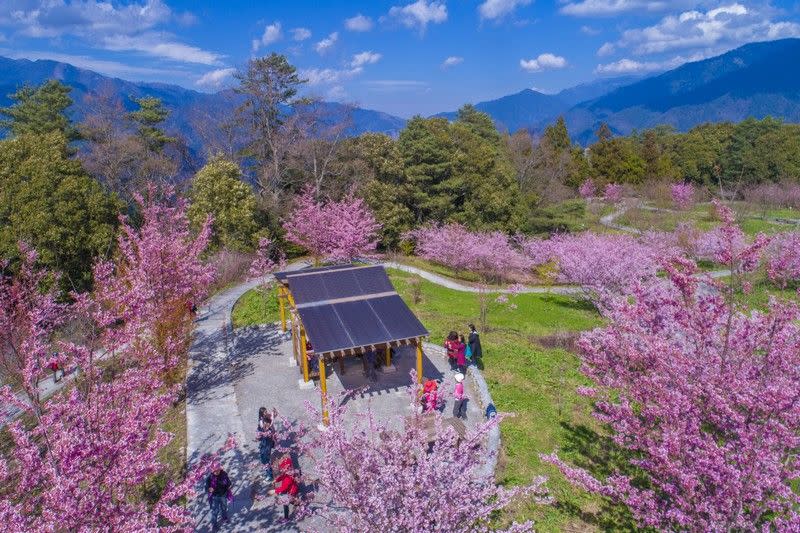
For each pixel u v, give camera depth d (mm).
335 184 47500
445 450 9273
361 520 7703
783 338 9758
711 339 10211
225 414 15852
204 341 21766
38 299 18047
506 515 11609
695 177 81625
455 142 51844
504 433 15039
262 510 11672
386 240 44906
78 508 7859
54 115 49531
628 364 11180
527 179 57750
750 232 48062
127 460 8852
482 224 45562
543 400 17250
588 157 85938
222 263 33219
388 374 18375
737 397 8250
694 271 10195
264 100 52406
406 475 7969
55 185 28453
